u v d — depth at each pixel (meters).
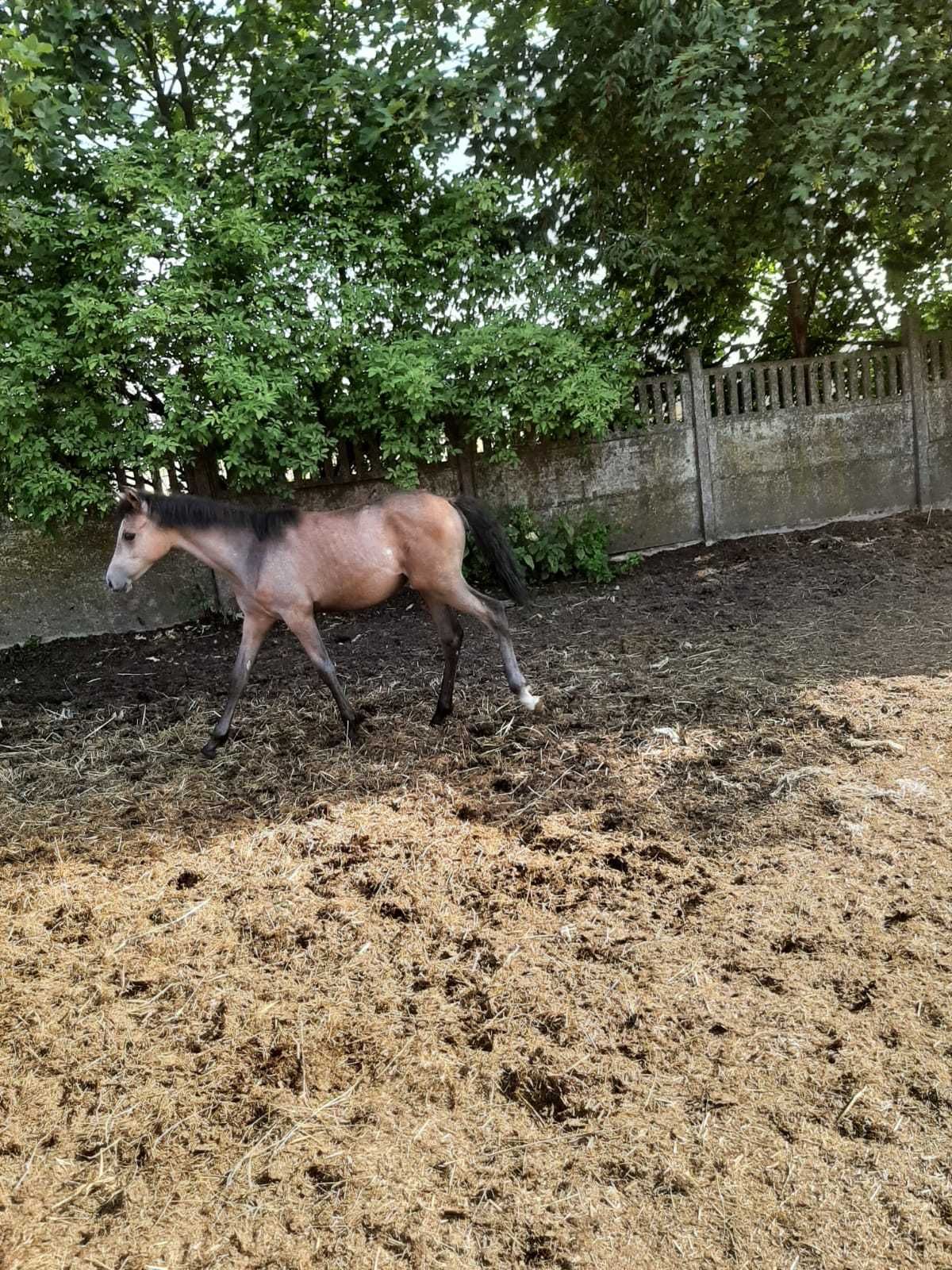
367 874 3.16
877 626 5.45
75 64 6.38
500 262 7.02
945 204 6.75
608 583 7.37
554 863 3.13
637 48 6.66
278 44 6.88
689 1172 1.91
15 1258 1.81
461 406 6.86
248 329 6.08
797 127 6.59
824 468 8.38
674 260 7.23
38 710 5.35
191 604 7.16
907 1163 1.89
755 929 2.69
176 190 6.05
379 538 4.10
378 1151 2.03
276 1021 2.46
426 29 6.99
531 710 4.52
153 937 2.88
